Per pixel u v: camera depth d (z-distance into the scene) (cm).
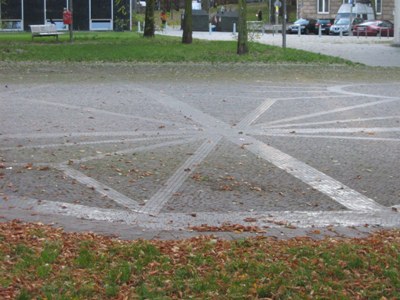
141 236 958
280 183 1318
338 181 1336
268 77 3147
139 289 722
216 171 1399
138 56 4019
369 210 1156
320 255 824
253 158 1517
